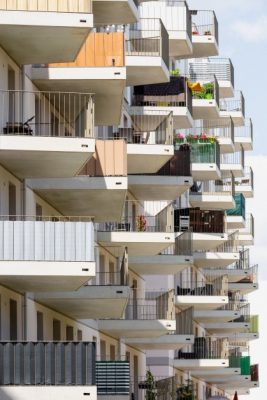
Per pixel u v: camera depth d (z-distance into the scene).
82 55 47.41
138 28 65.44
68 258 40.06
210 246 76.81
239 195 93.69
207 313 86.56
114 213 51.97
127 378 45.78
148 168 58.09
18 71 44.03
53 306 50.31
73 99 48.34
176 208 75.50
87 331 56.88
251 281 99.12
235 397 83.06
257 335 100.75
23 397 38.28
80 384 38.50
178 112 64.75
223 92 84.19
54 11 40.53
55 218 50.75
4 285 42.84
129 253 61.16
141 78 58.62
